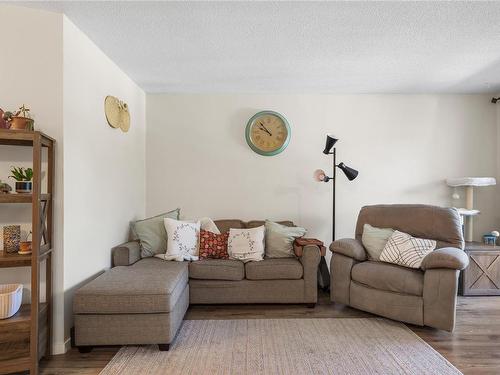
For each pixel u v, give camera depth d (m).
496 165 3.83
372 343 2.22
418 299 2.42
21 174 1.92
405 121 3.79
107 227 2.78
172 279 2.31
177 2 1.97
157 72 3.15
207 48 2.62
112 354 2.09
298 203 3.82
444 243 2.82
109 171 2.82
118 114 2.95
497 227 3.82
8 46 2.04
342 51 2.67
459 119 3.79
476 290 3.21
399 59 2.83
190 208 3.80
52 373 1.88
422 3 1.97
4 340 1.92
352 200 3.82
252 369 1.90
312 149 3.82
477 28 2.27
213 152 3.80
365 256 2.99
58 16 2.09
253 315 2.74
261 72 3.15
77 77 2.27
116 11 2.07
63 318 2.10
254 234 3.14
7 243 1.90
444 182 3.81
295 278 2.90
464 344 2.22
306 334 2.36
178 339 2.28
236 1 1.96
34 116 2.06
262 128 3.75
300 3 1.98
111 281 2.24
